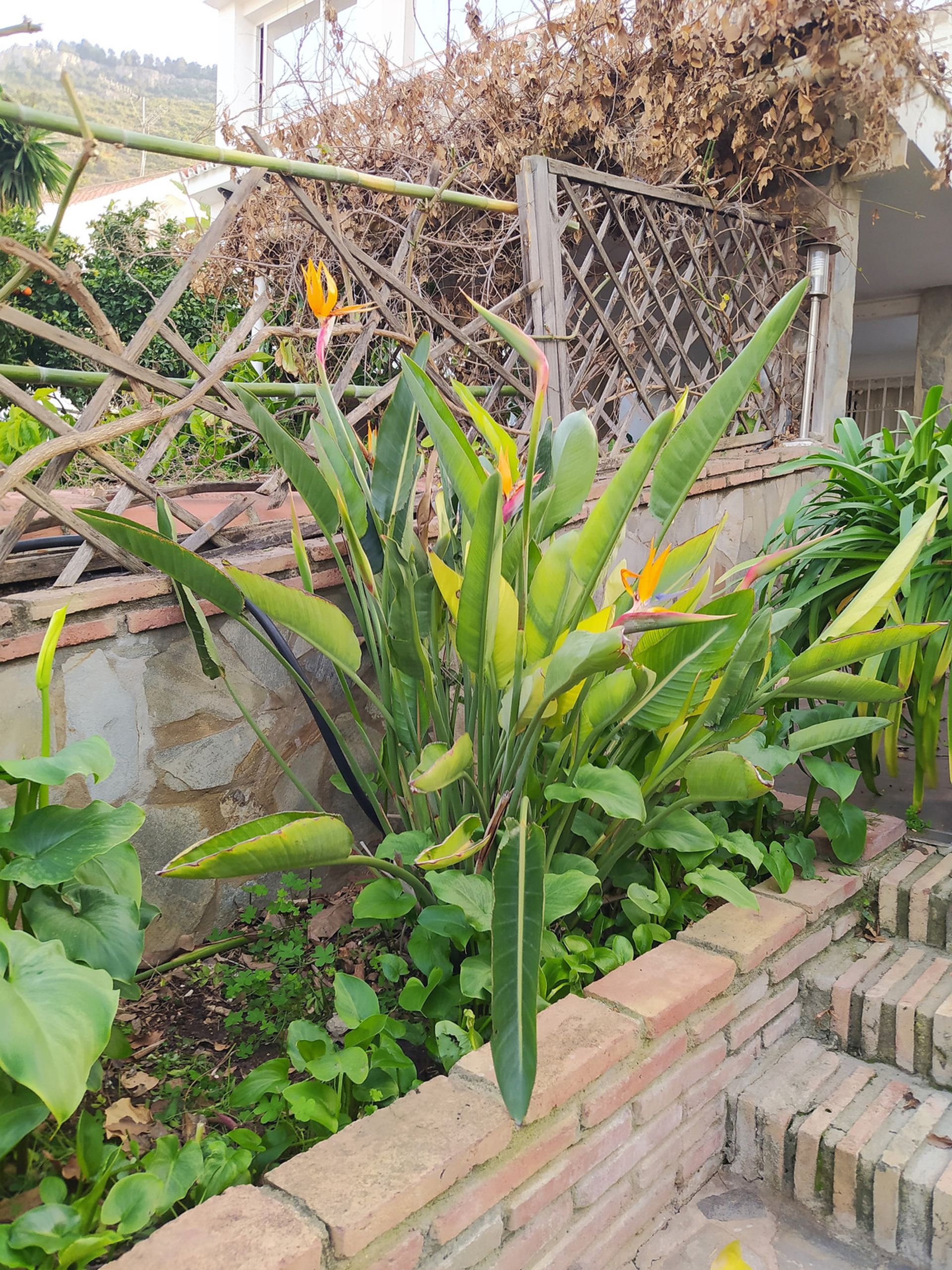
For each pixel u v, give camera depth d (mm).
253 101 6121
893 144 3814
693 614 1146
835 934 2059
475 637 1359
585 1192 1411
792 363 3977
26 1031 953
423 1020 1639
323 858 1290
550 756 1720
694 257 3406
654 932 1781
